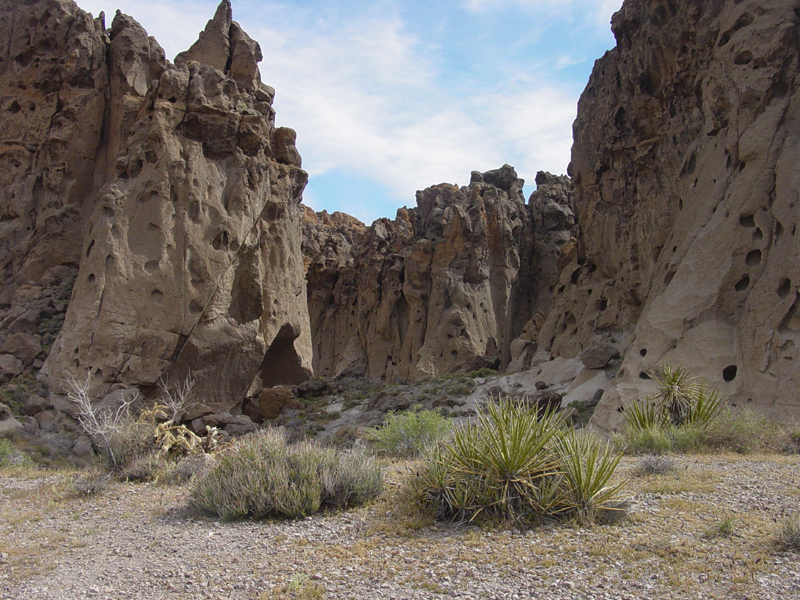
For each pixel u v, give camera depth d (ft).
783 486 30.60
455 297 168.66
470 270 172.55
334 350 214.69
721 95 73.05
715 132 75.46
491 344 162.50
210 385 97.30
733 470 35.32
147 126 98.17
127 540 28.58
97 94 109.40
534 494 27.30
